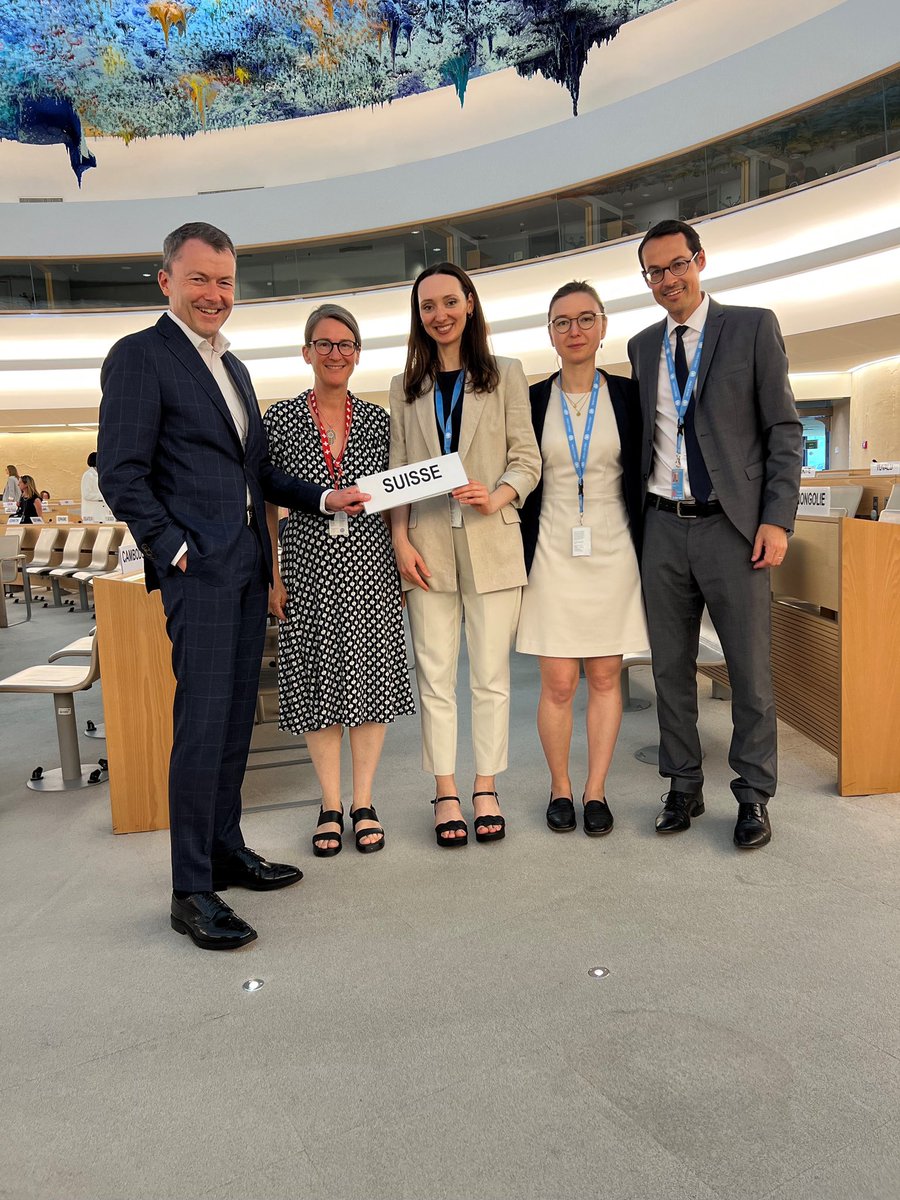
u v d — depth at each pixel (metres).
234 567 2.04
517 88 13.01
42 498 13.21
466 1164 1.27
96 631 2.71
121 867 2.51
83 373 14.44
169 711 2.78
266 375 14.79
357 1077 1.49
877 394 13.45
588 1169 1.25
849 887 2.13
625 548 2.53
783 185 9.72
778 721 3.63
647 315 12.04
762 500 2.39
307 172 14.36
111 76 13.95
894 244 8.66
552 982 1.76
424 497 2.27
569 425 2.51
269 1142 1.34
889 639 2.71
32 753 3.86
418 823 2.71
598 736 2.60
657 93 10.55
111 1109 1.44
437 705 2.56
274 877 2.26
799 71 9.22
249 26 13.59
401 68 13.47
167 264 2.04
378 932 2.01
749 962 1.80
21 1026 1.70
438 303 2.32
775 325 2.37
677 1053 1.51
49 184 14.70
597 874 2.27
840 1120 1.33
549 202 12.03
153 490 2.06
